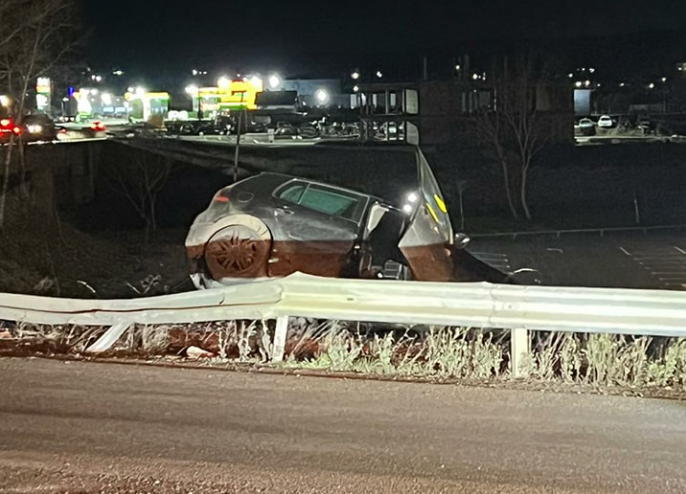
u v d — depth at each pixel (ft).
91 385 25.32
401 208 43.14
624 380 26.37
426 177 46.47
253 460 19.36
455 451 20.04
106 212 123.65
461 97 182.50
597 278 92.17
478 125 165.37
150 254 97.55
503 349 30.91
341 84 301.22
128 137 175.01
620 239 118.73
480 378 26.61
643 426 21.91
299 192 42.01
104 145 136.87
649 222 132.57
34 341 31.42
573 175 157.48
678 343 27.61
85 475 18.45
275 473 18.62
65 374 26.53
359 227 40.86
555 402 23.93
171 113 294.87
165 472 18.63
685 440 20.88
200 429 21.44
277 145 178.09
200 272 40.11
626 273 95.40
